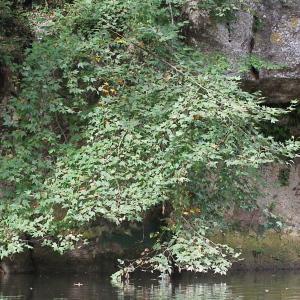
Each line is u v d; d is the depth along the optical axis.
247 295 9.95
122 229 12.52
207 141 10.27
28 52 11.62
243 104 10.34
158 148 10.38
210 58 12.27
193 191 10.66
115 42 11.51
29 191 10.45
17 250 10.18
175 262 10.80
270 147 10.48
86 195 10.23
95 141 10.91
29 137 11.19
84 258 12.32
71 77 11.17
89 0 11.91
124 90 11.09
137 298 9.49
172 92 10.73
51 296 9.67
